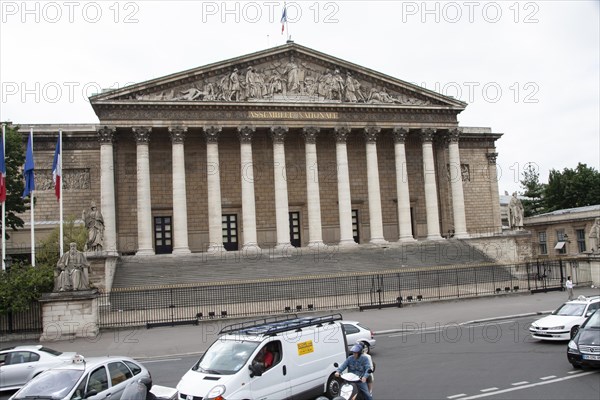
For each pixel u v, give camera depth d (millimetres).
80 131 70875
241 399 16844
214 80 67938
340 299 49562
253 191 67625
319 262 61344
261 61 69625
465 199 83812
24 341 38156
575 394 19078
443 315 42344
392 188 78438
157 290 48781
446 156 79062
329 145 76750
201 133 71688
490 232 80562
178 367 28031
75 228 63938
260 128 69812
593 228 60562
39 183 70250
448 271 58875
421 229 78938
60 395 16281
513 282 58812
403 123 73562
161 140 71250
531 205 120188
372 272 57500
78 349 34344
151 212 70000
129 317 43719
